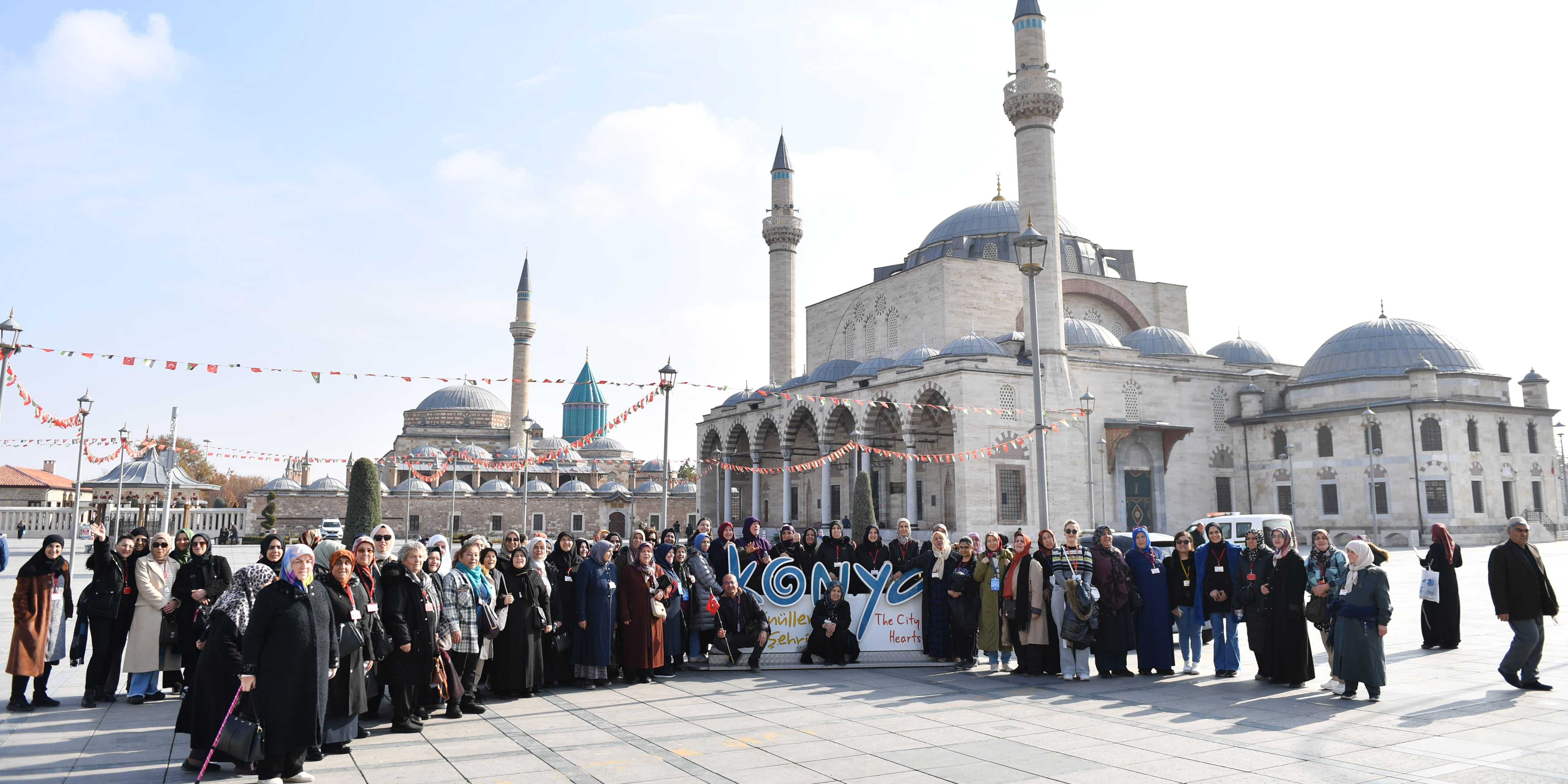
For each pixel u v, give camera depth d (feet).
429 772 34.24
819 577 59.88
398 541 312.71
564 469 362.53
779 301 254.27
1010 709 45.16
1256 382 222.28
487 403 435.94
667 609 55.88
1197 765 34.27
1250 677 54.03
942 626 58.44
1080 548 55.47
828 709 45.50
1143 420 206.90
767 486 256.93
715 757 36.17
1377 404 199.11
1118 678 54.24
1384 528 194.90
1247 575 52.65
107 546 47.50
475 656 45.14
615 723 42.60
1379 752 35.73
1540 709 43.09
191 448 403.75
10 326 103.96
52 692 51.29
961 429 173.78
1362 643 45.70
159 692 48.06
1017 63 184.65
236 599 35.12
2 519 196.34
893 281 229.45
